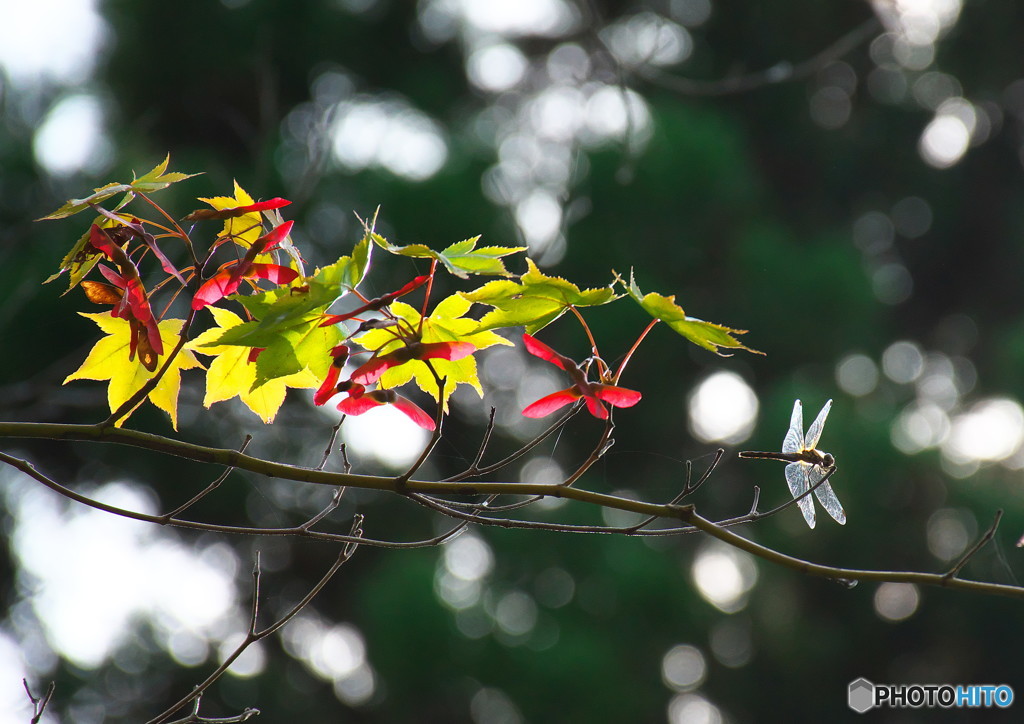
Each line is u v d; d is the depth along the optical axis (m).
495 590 9.29
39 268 6.64
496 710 9.17
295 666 10.62
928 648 11.09
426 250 1.63
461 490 1.78
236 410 7.41
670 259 9.87
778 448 9.55
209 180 7.48
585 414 10.34
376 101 10.76
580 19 12.02
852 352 10.59
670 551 10.45
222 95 9.11
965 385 13.76
